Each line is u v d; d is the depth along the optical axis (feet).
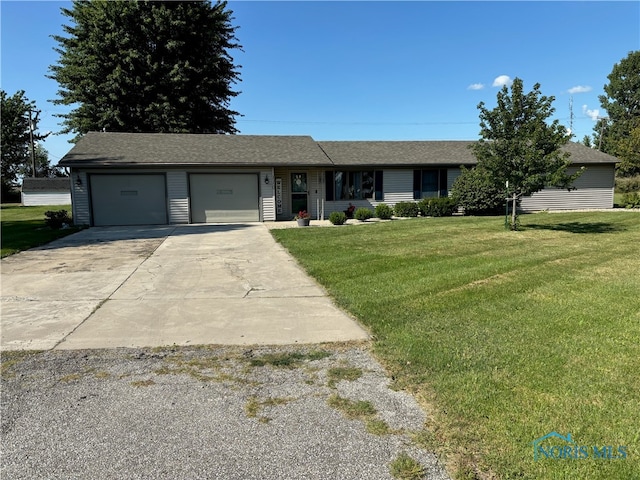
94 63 75.41
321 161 54.70
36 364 11.99
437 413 8.89
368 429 8.46
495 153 38.78
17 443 8.17
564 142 36.32
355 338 13.67
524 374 10.43
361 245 32.19
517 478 6.87
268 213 54.19
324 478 7.07
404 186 61.52
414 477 7.01
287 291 19.81
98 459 7.67
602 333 13.25
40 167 180.45
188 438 8.31
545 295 17.81
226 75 90.43
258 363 11.89
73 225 49.11
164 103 77.20
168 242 35.78
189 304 17.88
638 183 112.98
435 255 27.53
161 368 11.68
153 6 77.36
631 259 25.48
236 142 59.67
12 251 30.96
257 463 7.50
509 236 35.83
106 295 19.42
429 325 14.32
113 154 51.37
